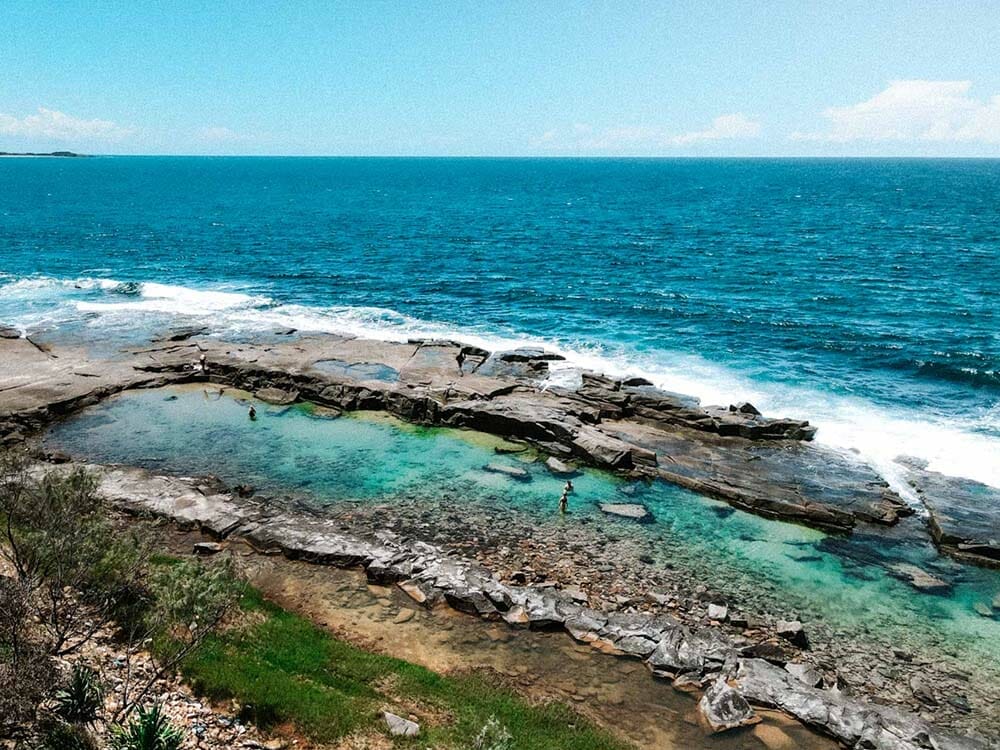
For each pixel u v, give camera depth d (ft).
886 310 200.75
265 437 123.13
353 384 138.41
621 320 196.13
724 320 192.85
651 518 99.30
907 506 100.94
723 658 68.59
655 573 86.17
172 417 130.82
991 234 345.51
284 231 377.91
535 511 99.96
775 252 301.02
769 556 90.84
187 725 52.21
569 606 75.66
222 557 65.92
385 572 80.02
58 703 49.14
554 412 124.57
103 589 62.54
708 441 120.98
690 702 63.87
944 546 92.58
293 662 63.67
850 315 196.65
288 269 269.64
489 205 552.82
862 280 241.14
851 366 157.07
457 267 274.77
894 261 274.77
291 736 53.72
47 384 138.41
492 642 70.69
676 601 80.69
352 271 266.36
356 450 118.52
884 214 454.40
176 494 96.53
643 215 465.47
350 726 55.42
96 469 104.22
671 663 67.62
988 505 99.76
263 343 167.43
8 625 53.42
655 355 165.17
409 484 106.93
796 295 221.05
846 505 100.63
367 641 69.77
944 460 113.70
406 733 55.42
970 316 192.54
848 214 457.68
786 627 75.41
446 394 133.39
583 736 57.82
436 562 82.12
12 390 134.41
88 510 67.62
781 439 121.08
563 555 89.04
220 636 65.26
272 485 105.60
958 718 64.90
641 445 119.03
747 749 58.54
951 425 126.31
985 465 111.96
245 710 55.52
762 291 227.40
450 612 75.20
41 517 62.69
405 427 128.67
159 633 61.00
